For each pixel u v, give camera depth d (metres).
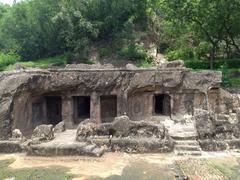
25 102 19.86
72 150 15.61
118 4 41.44
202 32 32.09
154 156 15.45
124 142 16.23
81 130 16.77
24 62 40.31
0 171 13.70
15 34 43.81
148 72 21.67
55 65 37.50
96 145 16.28
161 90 21.89
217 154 15.73
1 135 17.61
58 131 19.45
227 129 16.95
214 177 12.31
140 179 12.47
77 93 21.78
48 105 23.30
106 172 13.33
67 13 39.50
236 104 21.70
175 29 33.53
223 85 28.20
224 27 30.67
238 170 13.30
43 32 42.56
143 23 42.31
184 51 36.47
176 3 30.36
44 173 13.32
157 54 38.62
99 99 21.80
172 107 21.75
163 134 16.36
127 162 14.62
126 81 21.66
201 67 33.47
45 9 41.56
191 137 16.81
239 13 28.66
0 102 18.12
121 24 42.62
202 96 21.44
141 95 22.09
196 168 13.40
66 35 40.25
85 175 13.01
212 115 17.12
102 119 22.53
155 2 40.97
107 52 40.00
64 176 12.91
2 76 19.61
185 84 21.55
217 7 28.58
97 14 42.34
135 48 38.22
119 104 21.64
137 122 16.77
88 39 41.12
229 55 35.50
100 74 21.58
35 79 19.81
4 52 45.69
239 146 16.59
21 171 13.63
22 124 19.53
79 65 23.67
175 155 15.57
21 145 16.77
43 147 15.73
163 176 12.77
